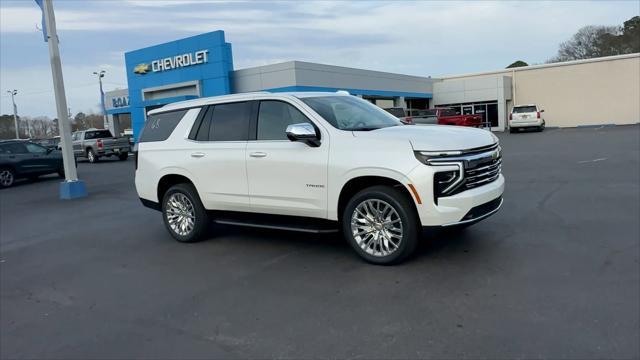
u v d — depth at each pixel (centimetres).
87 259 651
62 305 486
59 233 838
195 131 666
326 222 559
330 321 401
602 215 687
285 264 558
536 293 425
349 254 578
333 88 2908
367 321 395
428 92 3972
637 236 575
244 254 612
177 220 702
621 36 5772
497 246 565
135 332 409
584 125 3538
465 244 578
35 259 673
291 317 414
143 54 3244
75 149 2873
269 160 578
